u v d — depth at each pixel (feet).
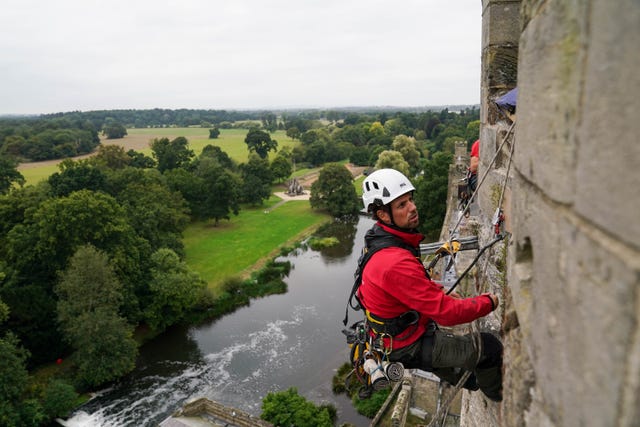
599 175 4.33
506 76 17.49
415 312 11.69
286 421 79.51
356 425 83.35
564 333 5.31
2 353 83.51
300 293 143.95
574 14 4.94
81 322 96.02
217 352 110.93
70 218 114.21
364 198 12.71
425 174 198.70
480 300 10.96
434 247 17.60
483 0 18.72
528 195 6.95
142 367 105.70
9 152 408.26
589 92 4.55
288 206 268.82
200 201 223.10
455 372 13.38
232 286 143.33
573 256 4.99
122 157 305.94
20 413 84.64
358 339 13.35
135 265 122.93
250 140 482.28
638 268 3.58
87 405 92.68
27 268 115.85
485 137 18.29
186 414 71.92
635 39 3.59
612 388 4.06
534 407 6.64
